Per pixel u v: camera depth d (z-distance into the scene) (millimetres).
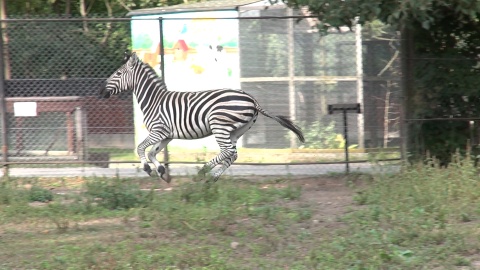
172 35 23984
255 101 18500
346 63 23625
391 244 12117
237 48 23750
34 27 24141
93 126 23062
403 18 15594
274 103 23844
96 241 12922
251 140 23688
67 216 15125
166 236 13273
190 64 23922
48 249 12406
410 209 14281
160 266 11258
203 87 23922
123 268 11094
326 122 23625
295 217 14414
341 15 16266
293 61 23766
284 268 11172
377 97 23375
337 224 13906
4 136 20328
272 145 23672
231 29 23719
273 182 19328
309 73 23766
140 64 19250
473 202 14719
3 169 20109
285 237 12953
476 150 18844
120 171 21547
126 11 32312
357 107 20250
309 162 20250
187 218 14062
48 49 24328
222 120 18094
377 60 23391
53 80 23047
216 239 12961
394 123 22984
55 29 24359
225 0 26938
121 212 15422
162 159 22672
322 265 11141
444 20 18656
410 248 11945
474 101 18969
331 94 23703
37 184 19328
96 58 24906
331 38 23609
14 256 12055
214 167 19469
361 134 23438
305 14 23469
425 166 17281
